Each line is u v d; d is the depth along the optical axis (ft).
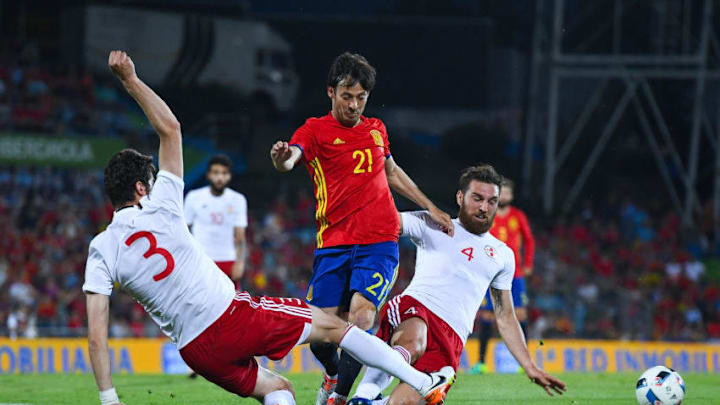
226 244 126.00
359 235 74.33
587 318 262.26
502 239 134.31
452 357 70.79
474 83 367.86
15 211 271.08
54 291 237.45
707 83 351.25
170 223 59.41
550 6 360.07
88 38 337.52
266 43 360.48
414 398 65.72
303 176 357.61
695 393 105.70
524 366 71.51
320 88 366.02
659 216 346.54
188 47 350.23
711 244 324.39
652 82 351.05
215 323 59.77
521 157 343.05
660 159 334.85
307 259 279.90
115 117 329.11
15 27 339.16
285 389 63.05
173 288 59.16
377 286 73.10
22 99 307.58
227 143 351.87
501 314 73.41
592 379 122.31
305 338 61.72
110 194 60.49
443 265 72.08
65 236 266.77
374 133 75.46
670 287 287.07
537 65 338.54
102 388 58.80
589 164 334.85
